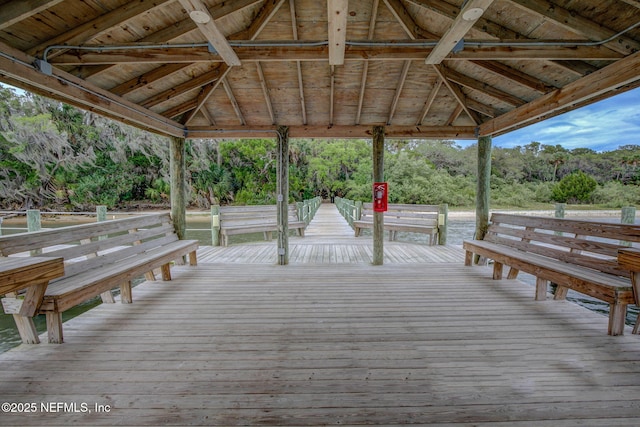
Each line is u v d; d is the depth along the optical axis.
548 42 2.64
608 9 2.47
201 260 5.14
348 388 1.78
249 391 1.76
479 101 4.41
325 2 3.22
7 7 2.08
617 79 2.63
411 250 5.95
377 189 4.73
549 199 25.11
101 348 2.26
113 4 2.55
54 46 2.56
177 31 2.95
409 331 2.53
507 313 2.91
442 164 25.80
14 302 2.20
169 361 2.08
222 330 2.56
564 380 1.85
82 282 2.50
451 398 1.69
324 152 23.39
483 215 4.86
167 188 17.50
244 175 19.98
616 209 22.64
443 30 3.25
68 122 14.77
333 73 3.99
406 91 4.28
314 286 3.74
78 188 16.00
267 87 4.20
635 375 1.90
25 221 15.20
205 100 4.21
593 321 2.72
